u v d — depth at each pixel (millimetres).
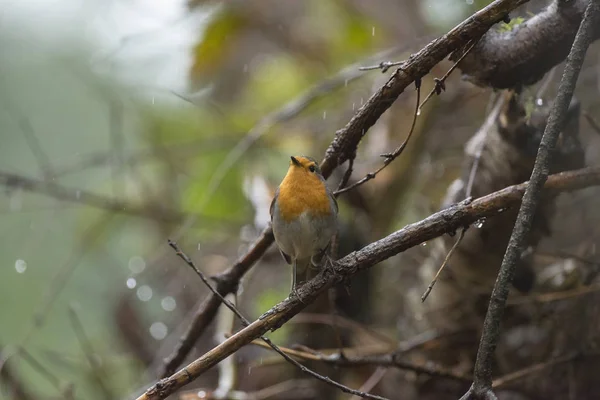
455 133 10352
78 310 12008
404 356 8812
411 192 10266
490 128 6875
